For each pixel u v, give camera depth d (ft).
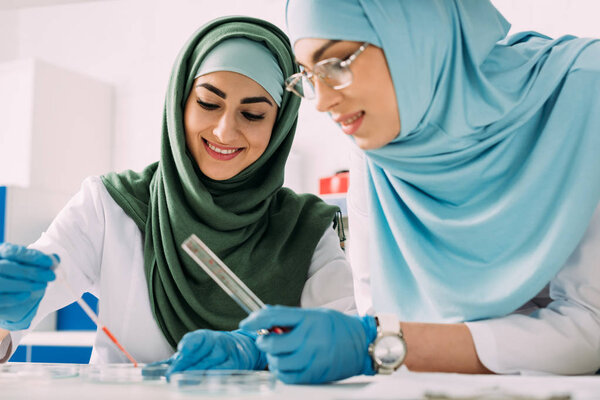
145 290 5.54
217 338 3.51
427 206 4.33
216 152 5.64
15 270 3.86
